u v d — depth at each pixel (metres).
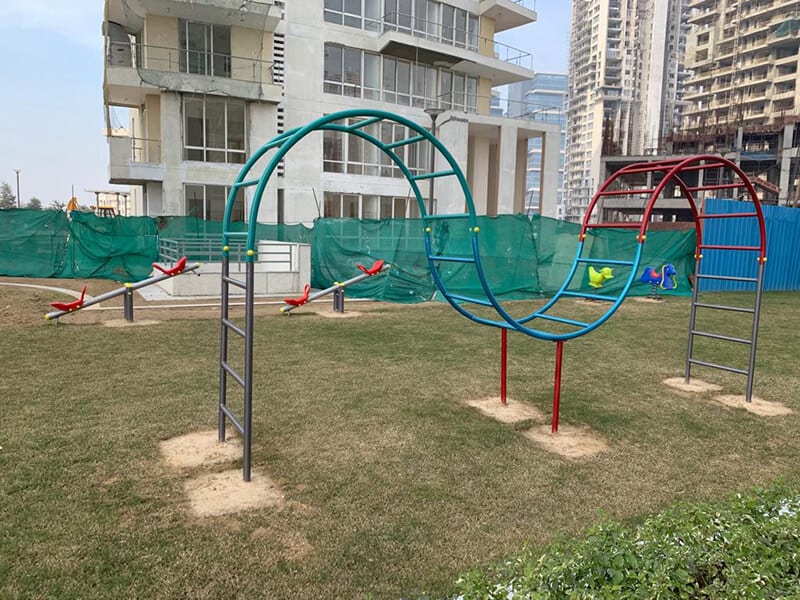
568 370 6.82
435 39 28.84
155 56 22.22
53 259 15.49
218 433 4.34
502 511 3.26
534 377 6.42
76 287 13.52
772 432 4.82
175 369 6.27
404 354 7.40
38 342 7.52
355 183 25.61
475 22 30.59
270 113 23.02
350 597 2.46
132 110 32.44
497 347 8.02
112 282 14.97
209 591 2.48
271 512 3.18
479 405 5.32
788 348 8.53
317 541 2.90
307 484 3.55
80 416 4.68
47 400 5.09
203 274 12.73
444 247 13.29
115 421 4.57
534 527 3.09
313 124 3.46
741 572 2.06
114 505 3.21
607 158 61.81
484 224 13.53
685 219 61.12
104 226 15.80
